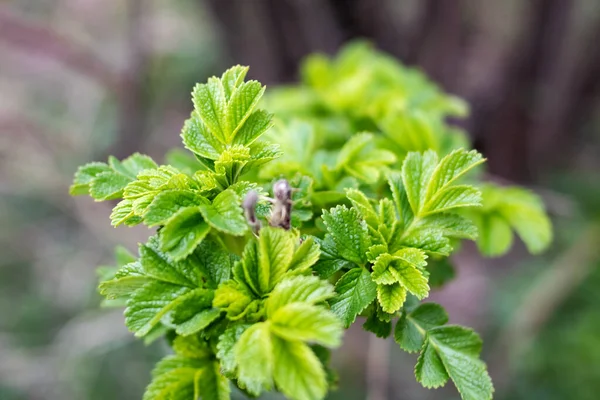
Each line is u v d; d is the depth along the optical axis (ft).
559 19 2.52
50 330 2.52
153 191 0.79
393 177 0.89
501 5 2.63
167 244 0.77
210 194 0.81
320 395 0.72
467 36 2.62
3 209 2.69
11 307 2.58
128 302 0.78
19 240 2.66
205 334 0.80
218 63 3.10
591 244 2.38
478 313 2.59
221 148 0.83
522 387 2.31
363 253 0.83
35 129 2.34
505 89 2.64
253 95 0.82
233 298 0.77
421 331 0.85
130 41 2.30
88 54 2.19
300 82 2.60
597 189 2.89
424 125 1.05
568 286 2.36
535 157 2.92
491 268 2.77
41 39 2.08
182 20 3.13
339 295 0.82
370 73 1.32
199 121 0.84
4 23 1.98
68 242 2.69
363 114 1.21
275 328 0.74
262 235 0.78
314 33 2.51
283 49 2.55
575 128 3.08
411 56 2.60
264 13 2.43
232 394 1.17
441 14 2.46
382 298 0.81
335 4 2.49
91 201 2.25
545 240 1.05
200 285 0.80
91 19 2.86
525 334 2.33
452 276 1.02
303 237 0.85
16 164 2.38
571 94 2.81
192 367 0.84
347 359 2.19
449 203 0.86
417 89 1.35
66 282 2.58
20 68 2.59
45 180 2.40
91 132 2.55
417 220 0.87
